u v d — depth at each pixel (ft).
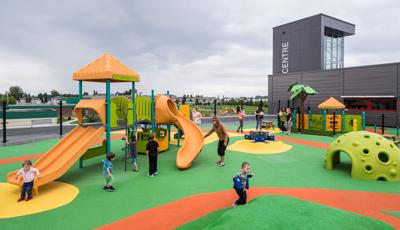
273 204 20.11
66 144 36.83
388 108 102.78
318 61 162.50
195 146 44.91
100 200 27.14
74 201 26.91
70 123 122.72
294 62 175.52
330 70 120.47
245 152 51.96
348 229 17.28
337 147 37.91
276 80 145.59
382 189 30.42
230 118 142.41
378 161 34.01
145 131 53.16
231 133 80.59
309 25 167.12
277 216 18.02
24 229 21.07
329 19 164.55
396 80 99.66
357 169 34.45
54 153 35.24
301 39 171.42
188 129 49.08
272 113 148.66
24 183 27.22
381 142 35.40
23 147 58.18
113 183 32.78
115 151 53.16
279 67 184.65
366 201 26.86
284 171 38.50
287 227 16.76
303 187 31.30
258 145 56.34
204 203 26.17
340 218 18.28
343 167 40.55
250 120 134.31
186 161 40.47
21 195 27.09
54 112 127.03
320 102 124.26
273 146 56.29
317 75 125.70
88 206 25.62
